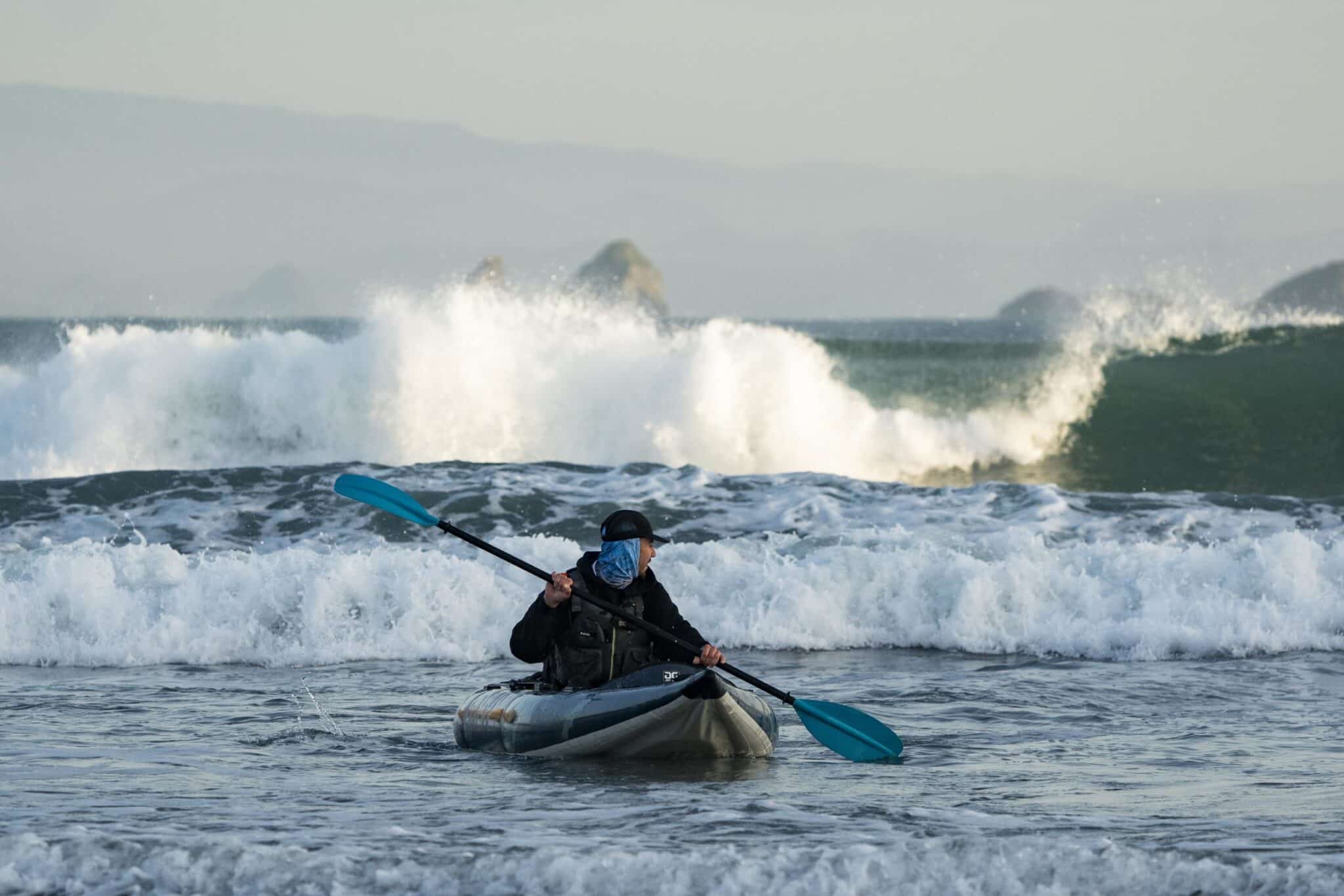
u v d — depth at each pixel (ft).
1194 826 64.18
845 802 69.67
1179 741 89.51
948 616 133.90
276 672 120.37
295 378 270.67
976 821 65.00
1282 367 334.03
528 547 145.69
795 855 54.24
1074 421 304.91
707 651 82.48
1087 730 93.56
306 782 75.77
